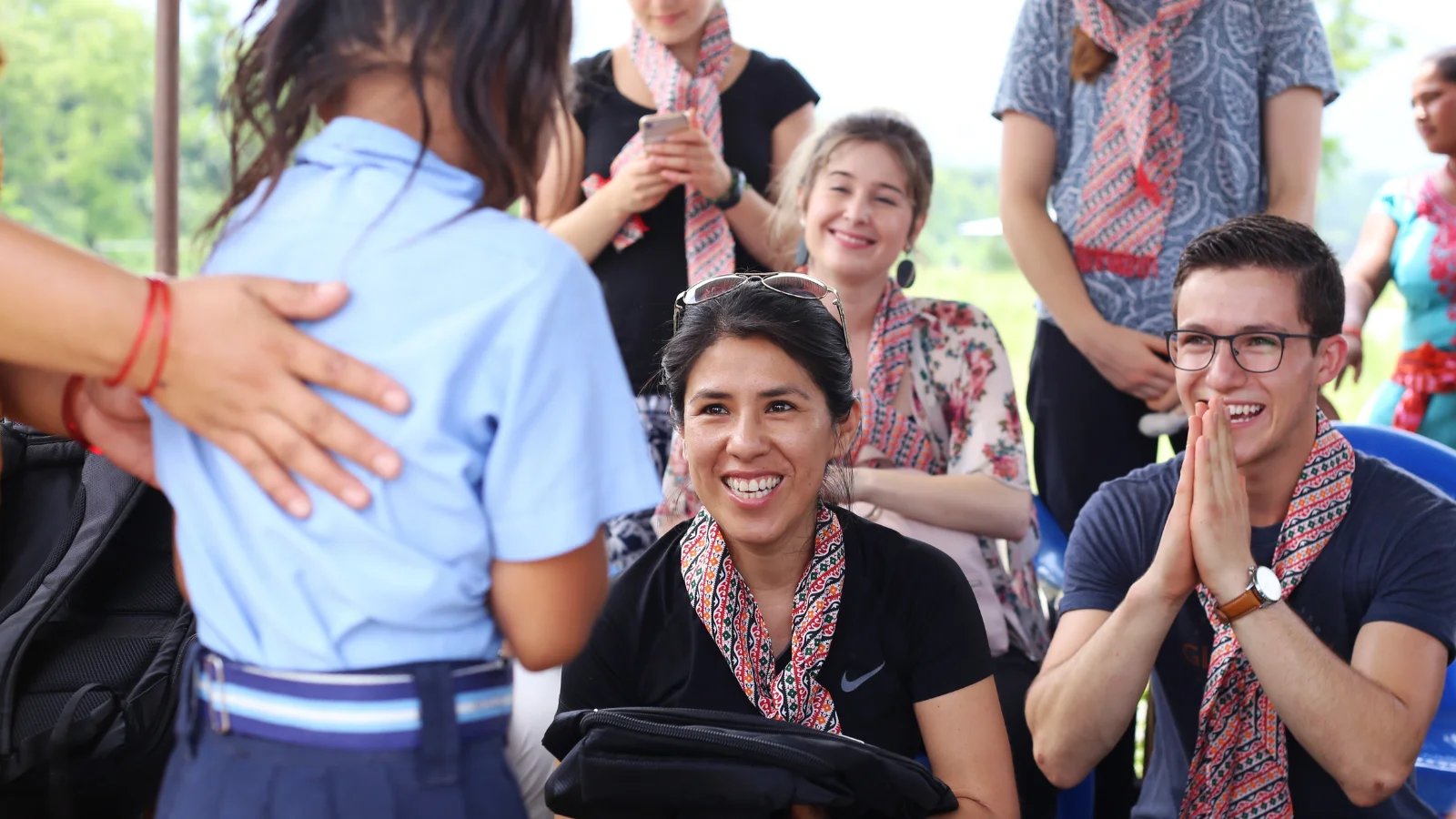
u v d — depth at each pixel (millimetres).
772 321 1679
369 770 1051
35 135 22375
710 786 1415
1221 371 1854
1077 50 2795
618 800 1446
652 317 2824
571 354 1078
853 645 1744
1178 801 1968
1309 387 1858
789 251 2830
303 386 1020
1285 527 1884
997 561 2514
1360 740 1698
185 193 16734
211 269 1096
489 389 1054
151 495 2139
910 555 1801
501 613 1120
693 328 1724
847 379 1741
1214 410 1765
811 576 1754
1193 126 2746
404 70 1081
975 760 1723
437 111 1098
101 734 1904
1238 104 2742
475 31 1070
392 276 1047
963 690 1745
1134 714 1846
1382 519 1856
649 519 2600
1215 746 1855
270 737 1063
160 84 2801
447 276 1053
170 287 1016
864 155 2533
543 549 1068
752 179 2984
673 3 2852
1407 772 1725
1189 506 1779
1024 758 2205
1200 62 2734
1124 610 1816
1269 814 1825
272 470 1033
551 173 2980
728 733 1442
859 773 1446
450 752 1062
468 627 1103
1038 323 2908
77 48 22406
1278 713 1759
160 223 2834
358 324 1041
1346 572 1857
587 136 3002
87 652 2004
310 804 1044
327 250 1058
